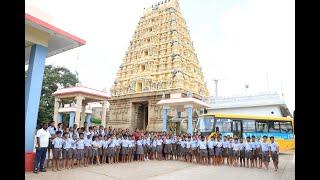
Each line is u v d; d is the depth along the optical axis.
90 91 23.12
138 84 38.91
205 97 38.47
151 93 36.03
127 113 38.69
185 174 11.36
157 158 17.20
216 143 15.14
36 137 10.33
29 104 10.59
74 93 22.84
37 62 10.98
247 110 33.81
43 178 9.14
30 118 10.62
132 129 37.75
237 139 15.38
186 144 16.44
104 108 25.98
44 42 11.34
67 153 11.59
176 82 34.50
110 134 14.74
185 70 36.72
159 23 40.28
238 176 11.10
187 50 39.25
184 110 32.53
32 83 10.77
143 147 16.42
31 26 10.69
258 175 11.48
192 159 15.95
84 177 9.80
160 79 36.44
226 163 15.65
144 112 40.47
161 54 38.28
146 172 11.59
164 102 27.97
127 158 15.49
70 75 37.56
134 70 40.00
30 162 10.37
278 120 21.39
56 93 23.95
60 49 13.23
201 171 12.34
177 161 16.45
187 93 34.28
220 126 20.33
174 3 40.56
